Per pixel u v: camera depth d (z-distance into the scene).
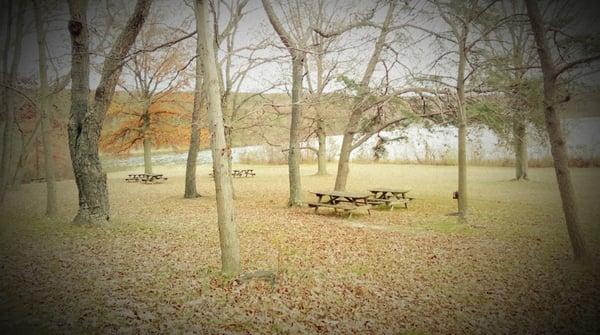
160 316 5.04
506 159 29.84
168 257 7.63
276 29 13.40
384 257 7.89
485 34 9.40
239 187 21.70
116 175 33.38
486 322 5.05
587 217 11.66
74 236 9.20
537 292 6.02
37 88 14.70
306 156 39.88
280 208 14.53
